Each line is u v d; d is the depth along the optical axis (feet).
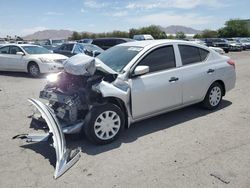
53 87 16.21
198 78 18.52
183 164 12.57
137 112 15.74
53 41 96.32
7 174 11.98
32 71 39.22
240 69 45.68
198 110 20.54
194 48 18.94
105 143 14.74
